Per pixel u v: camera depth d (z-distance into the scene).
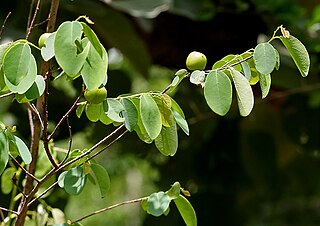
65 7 1.88
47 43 0.88
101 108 0.94
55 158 1.18
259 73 0.93
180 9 1.94
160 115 0.91
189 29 2.02
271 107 2.49
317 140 2.51
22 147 0.94
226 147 2.57
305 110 2.47
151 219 2.59
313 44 2.03
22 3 1.85
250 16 1.99
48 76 0.94
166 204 1.00
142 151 2.54
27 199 0.98
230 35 2.01
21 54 0.86
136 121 0.92
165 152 0.96
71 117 2.18
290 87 2.08
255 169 2.58
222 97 0.89
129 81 2.35
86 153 0.96
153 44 2.08
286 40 0.93
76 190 0.97
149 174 3.35
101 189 1.04
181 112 0.98
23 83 0.86
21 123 2.13
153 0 1.97
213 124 2.54
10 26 1.82
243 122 2.53
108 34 2.11
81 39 0.86
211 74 0.90
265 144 2.55
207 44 2.02
